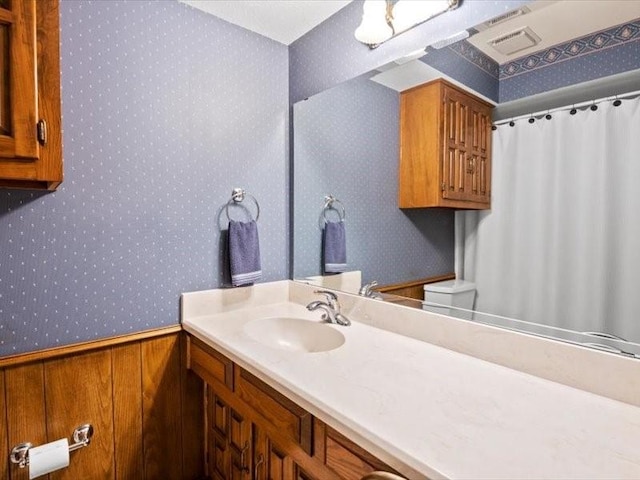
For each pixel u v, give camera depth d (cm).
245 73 164
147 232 139
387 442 66
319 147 166
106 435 133
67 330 123
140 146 136
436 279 123
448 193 121
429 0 121
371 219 145
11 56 89
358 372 96
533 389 88
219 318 150
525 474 58
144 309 140
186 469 154
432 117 125
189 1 145
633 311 85
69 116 120
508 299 106
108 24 127
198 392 155
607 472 58
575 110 93
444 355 110
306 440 87
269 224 175
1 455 113
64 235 121
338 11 155
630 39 85
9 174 90
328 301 149
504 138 106
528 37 101
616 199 88
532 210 101
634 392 82
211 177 155
